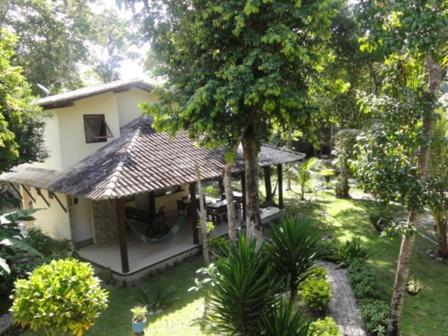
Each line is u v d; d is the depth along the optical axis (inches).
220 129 316.8
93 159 533.6
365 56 635.5
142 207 662.5
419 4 218.5
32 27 895.1
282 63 285.7
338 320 321.1
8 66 417.1
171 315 354.9
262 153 653.3
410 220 276.1
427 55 246.8
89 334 332.2
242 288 208.4
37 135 491.8
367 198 847.1
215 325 241.1
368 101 276.4
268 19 291.7
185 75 330.0
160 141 561.6
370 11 239.5
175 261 492.7
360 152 283.9
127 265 439.5
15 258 446.0
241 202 673.6
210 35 304.2
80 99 530.6
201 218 375.6
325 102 544.1
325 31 303.3
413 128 258.1
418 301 375.9
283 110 292.0
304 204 802.2
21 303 237.1
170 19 319.6
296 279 248.4
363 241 562.9
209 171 518.9
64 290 238.1
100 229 578.6
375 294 362.3
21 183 577.0
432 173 333.7
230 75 284.5
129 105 637.3
